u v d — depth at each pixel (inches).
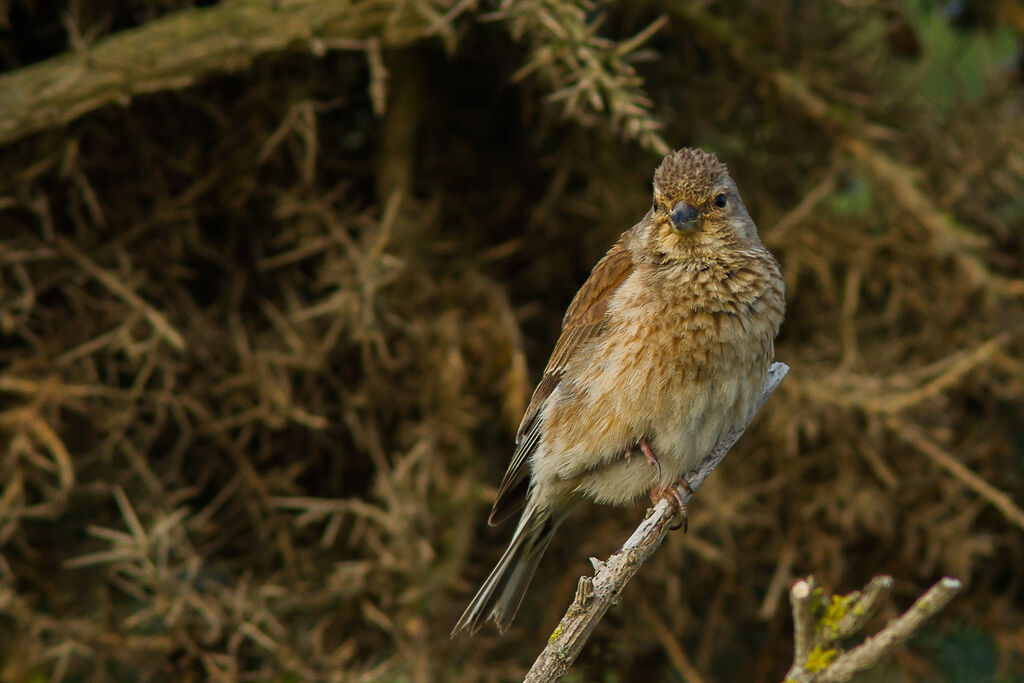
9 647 262.8
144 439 249.8
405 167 274.2
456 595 256.2
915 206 269.1
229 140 262.4
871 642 107.9
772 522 253.1
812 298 278.8
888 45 305.0
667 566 254.7
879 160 275.0
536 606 272.7
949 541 254.7
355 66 281.4
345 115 289.0
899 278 271.1
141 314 245.9
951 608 274.7
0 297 244.7
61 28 278.2
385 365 258.7
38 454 241.3
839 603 113.8
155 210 260.1
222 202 265.1
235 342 258.7
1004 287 265.4
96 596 262.8
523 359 254.7
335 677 242.1
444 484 251.8
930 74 343.3
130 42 245.6
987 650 294.4
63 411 253.3
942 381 248.4
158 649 244.1
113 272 251.8
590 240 276.4
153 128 266.2
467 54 283.9
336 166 277.6
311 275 272.5
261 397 249.6
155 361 245.1
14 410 236.8
